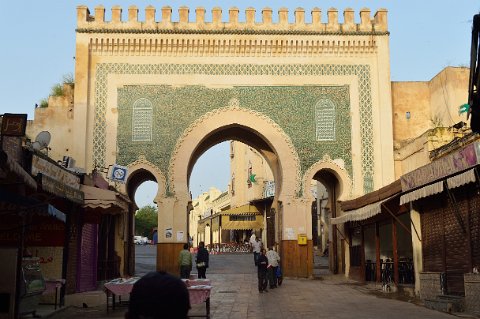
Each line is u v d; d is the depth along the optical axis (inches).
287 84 942.4
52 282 493.0
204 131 924.0
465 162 450.6
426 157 757.9
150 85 930.7
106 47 932.0
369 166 933.2
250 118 931.3
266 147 1011.9
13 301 410.6
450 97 914.7
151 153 915.4
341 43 951.0
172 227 895.1
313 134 935.0
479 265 480.4
